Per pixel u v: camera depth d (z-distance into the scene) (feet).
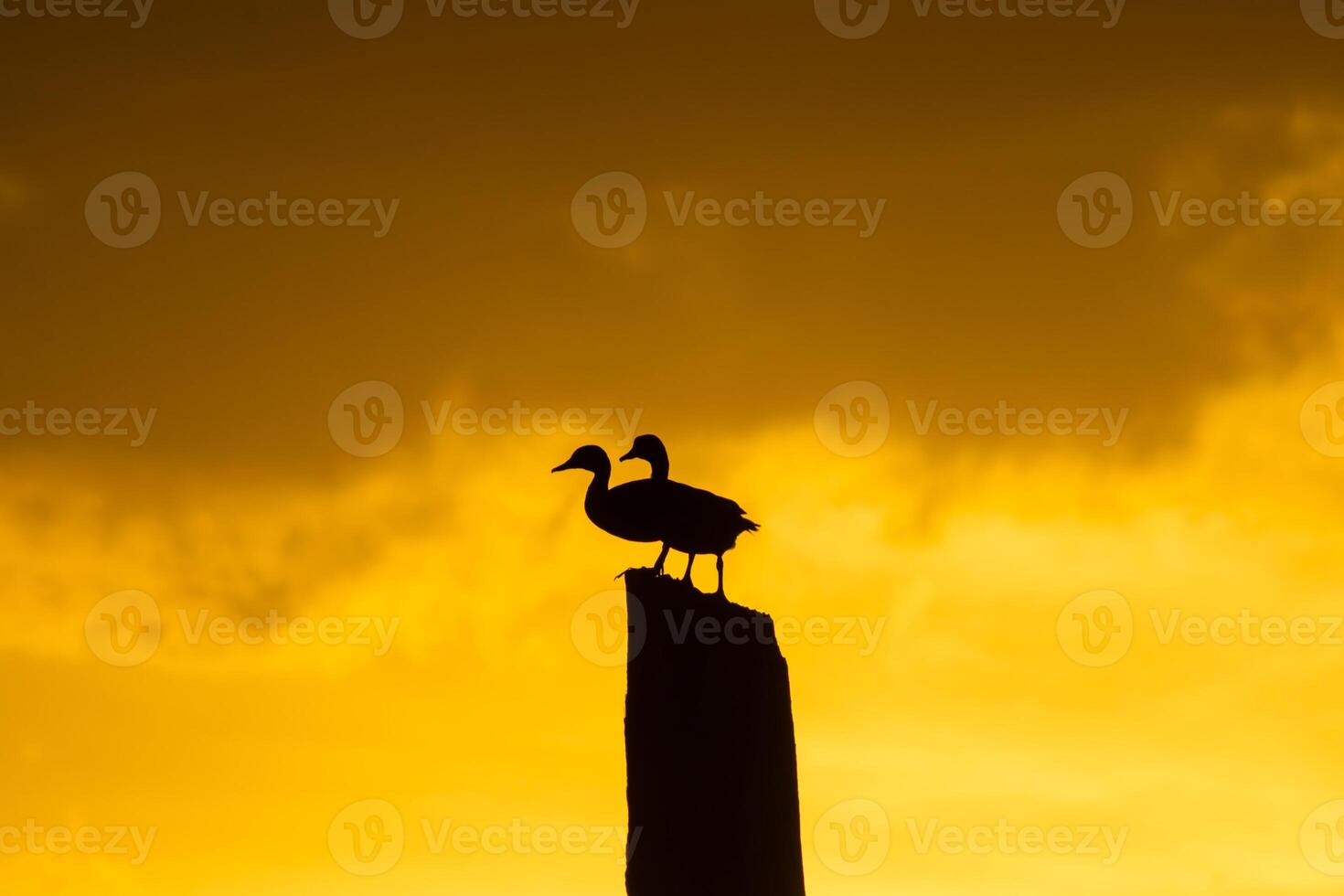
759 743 44.14
